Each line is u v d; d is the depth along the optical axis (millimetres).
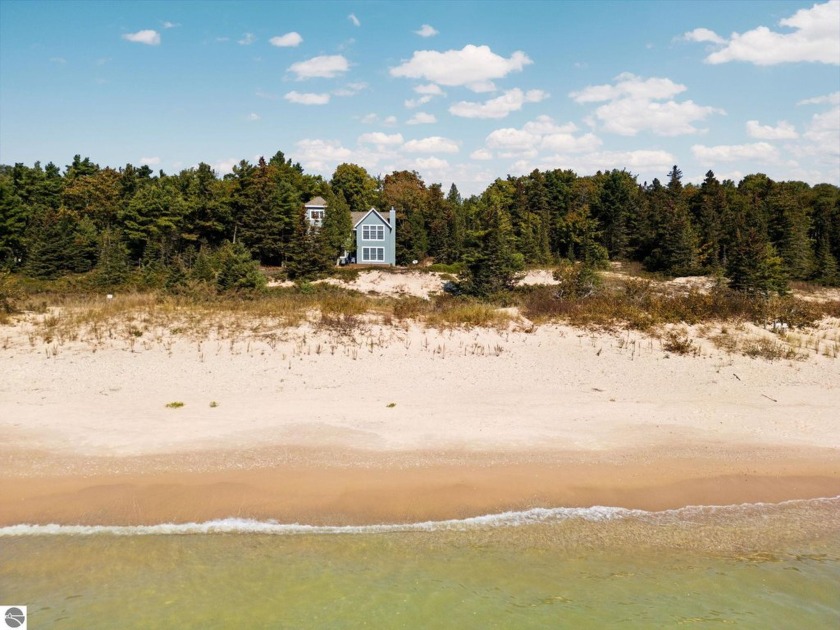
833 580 7766
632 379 16375
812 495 10008
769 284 34125
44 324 18469
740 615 7047
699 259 49500
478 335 19469
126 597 7051
